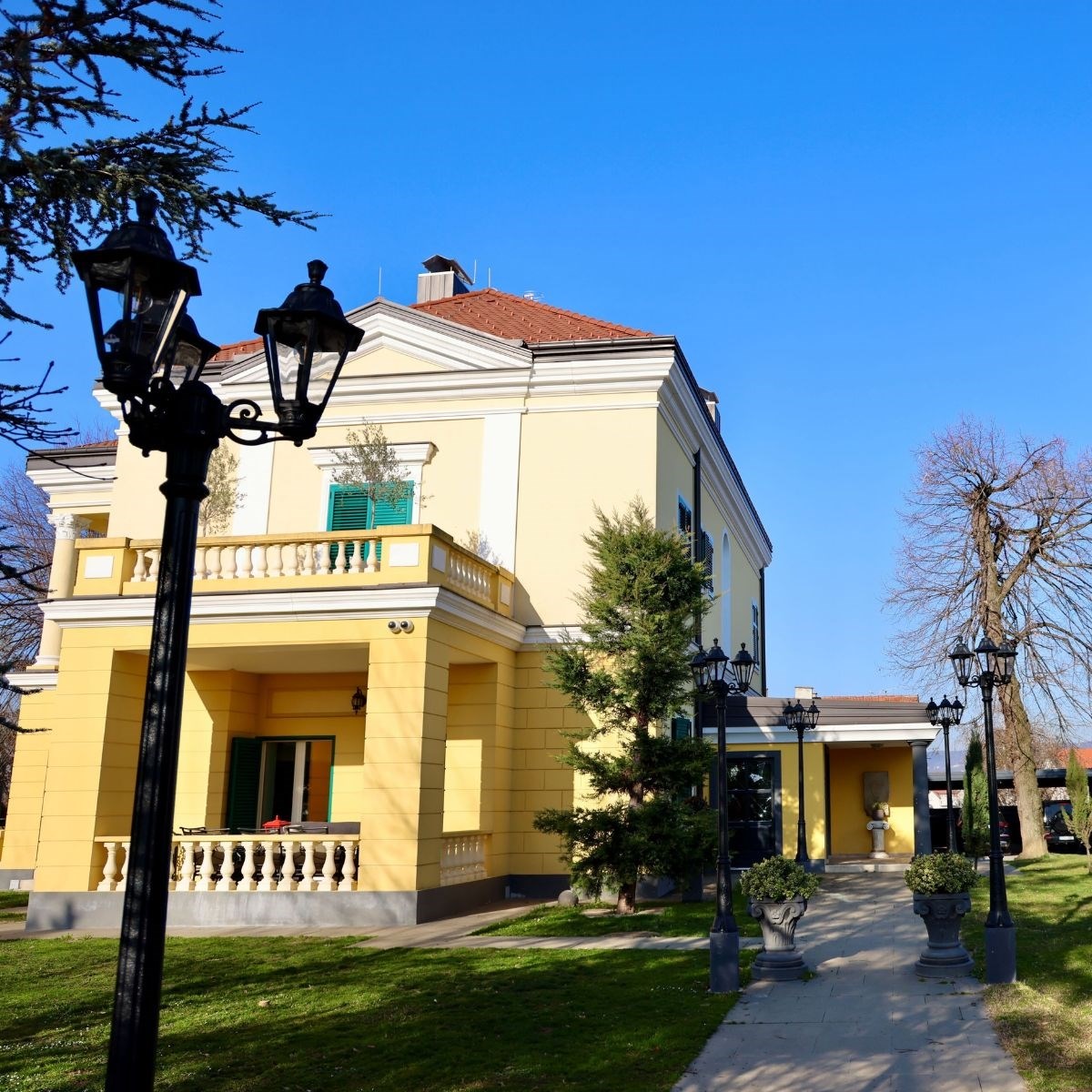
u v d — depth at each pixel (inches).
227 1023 374.0
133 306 177.9
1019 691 1048.8
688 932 556.1
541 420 780.0
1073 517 1042.1
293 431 199.9
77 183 233.5
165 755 168.6
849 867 895.7
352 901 586.9
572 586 750.5
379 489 762.8
